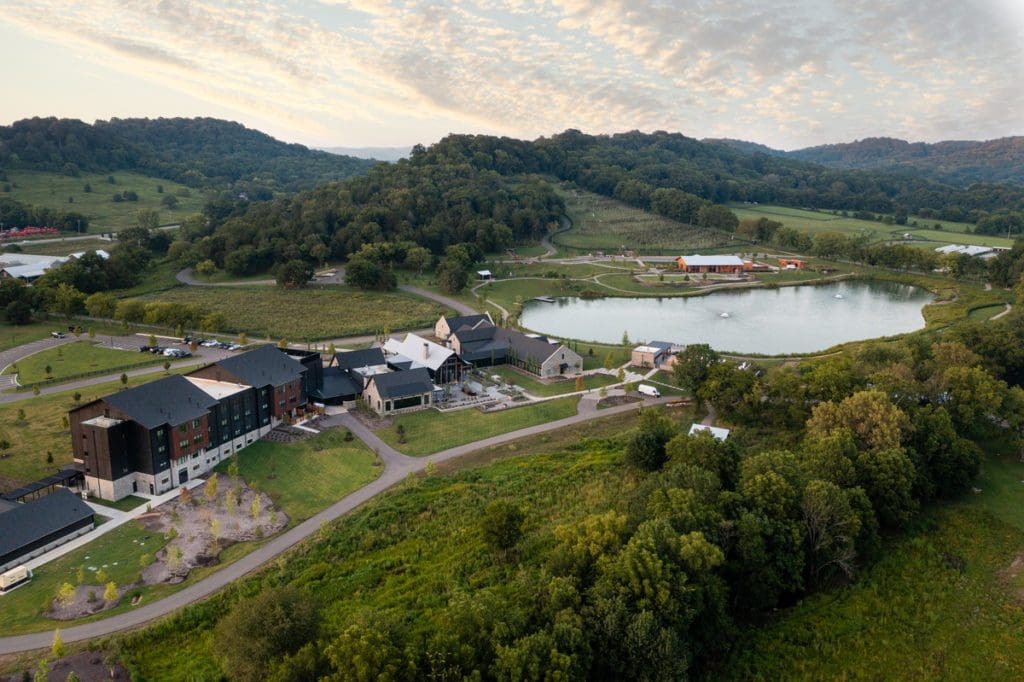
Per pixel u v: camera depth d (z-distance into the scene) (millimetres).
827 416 96000
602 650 58562
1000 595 74000
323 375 136375
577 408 130875
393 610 69188
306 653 54344
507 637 56875
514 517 78000
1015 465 101750
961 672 63938
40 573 76250
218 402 105875
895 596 73812
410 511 89938
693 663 64000
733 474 86062
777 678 63312
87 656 63219
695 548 63469
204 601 71188
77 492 95938
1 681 59594
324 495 96438
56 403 128375
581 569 66188
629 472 100000
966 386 107562
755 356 165875
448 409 130250
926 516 87938
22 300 194125
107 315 193000
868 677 63500
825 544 73062
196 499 94625
